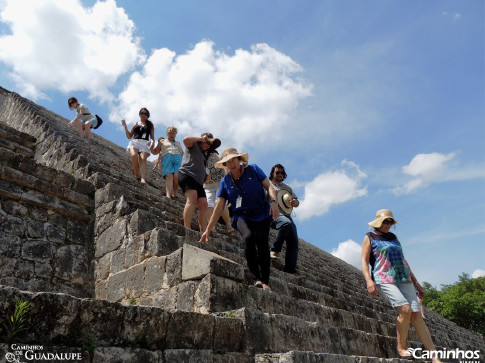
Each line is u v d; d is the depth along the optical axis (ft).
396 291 13.91
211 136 20.40
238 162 14.74
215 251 16.19
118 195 19.22
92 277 16.74
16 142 27.32
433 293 113.29
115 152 38.55
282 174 22.26
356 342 13.58
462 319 99.25
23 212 16.83
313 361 9.66
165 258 13.05
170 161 26.94
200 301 11.15
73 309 7.33
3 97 44.57
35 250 16.26
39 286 15.60
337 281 29.58
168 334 8.52
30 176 17.58
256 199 14.52
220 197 15.44
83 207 19.06
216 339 9.36
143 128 28.78
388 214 14.70
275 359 9.32
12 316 6.55
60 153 26.20
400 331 13.88
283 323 11.14
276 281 16.24
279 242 21.62
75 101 35.53
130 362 7.64
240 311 10.29
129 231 15.69
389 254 14.32
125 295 14.11
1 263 15.11
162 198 24.53
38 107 40.47
